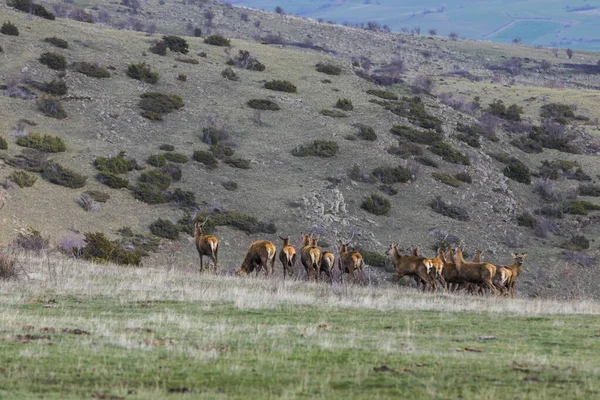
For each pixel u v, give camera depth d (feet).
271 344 140.15
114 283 242.58
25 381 108.99
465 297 252.21
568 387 111.14
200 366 120.57
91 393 103.04
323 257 315.78
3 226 506.48
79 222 562.66
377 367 121.08
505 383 113.19
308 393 105.09
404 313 195.00
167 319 167.63
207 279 274.77
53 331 147.95
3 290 212.43
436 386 110.73
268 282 269.64
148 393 103.24
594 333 167.02
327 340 143.95
